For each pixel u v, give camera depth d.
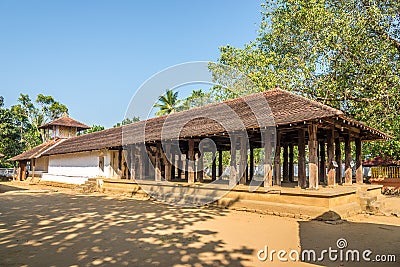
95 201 15.33
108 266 5.41
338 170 14.90
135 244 6.90
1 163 39.66
